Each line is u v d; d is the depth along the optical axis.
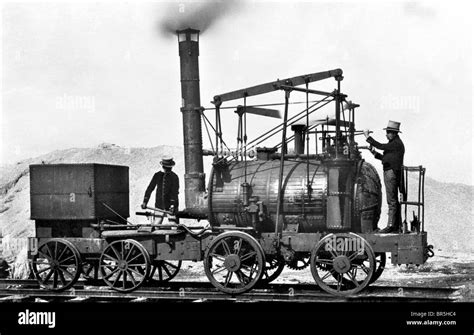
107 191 14.44
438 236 29.12
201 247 13.31
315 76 13.15
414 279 17.03
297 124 13.84
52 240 14.04
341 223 12.52
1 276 18.09
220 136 13.88
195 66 14.06
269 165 13.37
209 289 13.34
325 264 13.74
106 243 13.83
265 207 13.01
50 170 14.11
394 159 12.85
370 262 12.25
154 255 13.55
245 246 13.17
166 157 14.31
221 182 13.44
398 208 12.91
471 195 34.53
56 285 13.98
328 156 13.20
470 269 19.38
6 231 31.48
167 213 13.82
